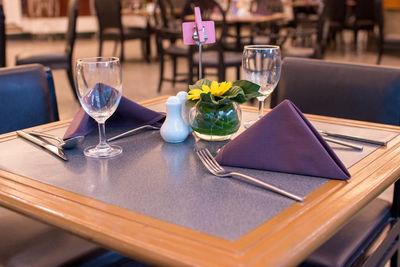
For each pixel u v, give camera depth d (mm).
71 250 1073
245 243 605
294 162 851
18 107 1499
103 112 961
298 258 601
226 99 967
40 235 1129
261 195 758
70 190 796
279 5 5723
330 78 1506
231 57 4238
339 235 1154
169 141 1046
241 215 687
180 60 7133
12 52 7918
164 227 654
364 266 1120
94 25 10008
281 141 868
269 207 713
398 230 1330
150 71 6227
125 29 6852
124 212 705
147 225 662
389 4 6652
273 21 4949
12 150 1021
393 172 865
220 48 4113
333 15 7852
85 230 669
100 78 930
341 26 7906
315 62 1561
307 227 655
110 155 960
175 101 1030
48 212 724
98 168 896
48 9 9531
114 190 790
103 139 1008
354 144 1022
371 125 1167
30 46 8680
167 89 5129
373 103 1419
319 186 796
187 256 580
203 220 673
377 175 846
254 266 557
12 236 1126
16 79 1504
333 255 1073
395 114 1391
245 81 1004
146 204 731
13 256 1056
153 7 6785
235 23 5367
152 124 1151
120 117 1148
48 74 1629
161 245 609
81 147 1029
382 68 1429
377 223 1232
